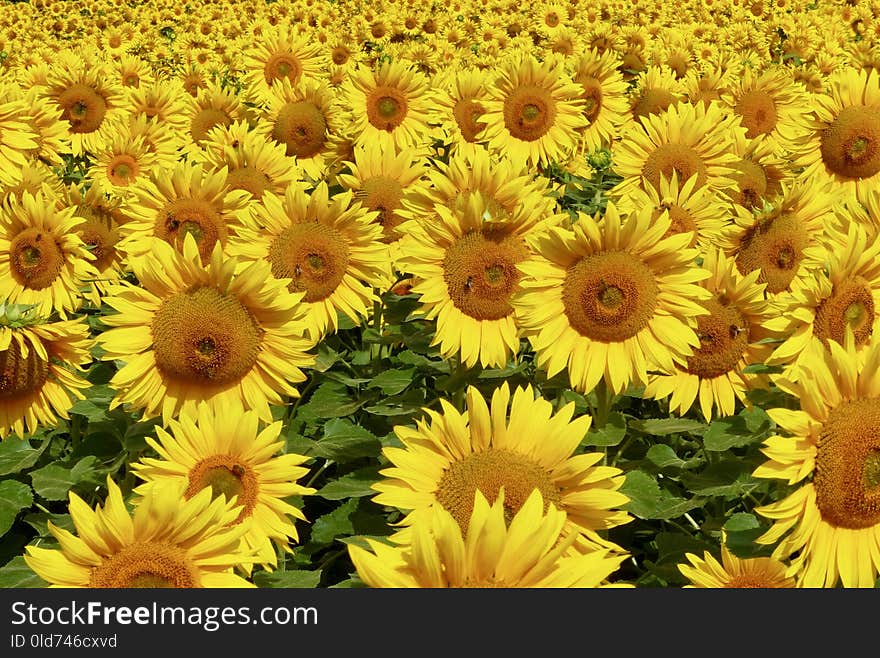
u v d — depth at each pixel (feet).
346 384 20.65
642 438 18.19
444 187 19.77
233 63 58.29
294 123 32.37
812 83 45.88
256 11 80.43
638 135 25.53
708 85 36.27
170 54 67.36
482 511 8.91
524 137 30.42
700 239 20.42
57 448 19.62
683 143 25.31
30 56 54.13
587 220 15.23
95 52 68.23
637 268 15.33
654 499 15.64
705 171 25.11
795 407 15.08
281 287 15.46
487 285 17.65
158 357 15.58
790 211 19.92
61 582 10.59
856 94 27.40
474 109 32.22
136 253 22.77
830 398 11.58
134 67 47.06
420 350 19.52
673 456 17.04
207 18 76.79
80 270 21.47
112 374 20.67
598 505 11.55
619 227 15.23
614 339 15.53
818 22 63.10
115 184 30.58
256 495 13.73
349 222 19.63
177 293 15.64
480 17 65.67
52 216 21.25
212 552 10.80
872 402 11.59
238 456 13.76
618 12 64.64
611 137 33.68
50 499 16.63
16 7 86.94
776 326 15.25
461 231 17.87
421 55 52.19
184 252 15.43
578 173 32.55
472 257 17.66
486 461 11.82
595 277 15.30
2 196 23.26
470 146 31.50
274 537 13.70
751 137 34.50
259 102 38.58
